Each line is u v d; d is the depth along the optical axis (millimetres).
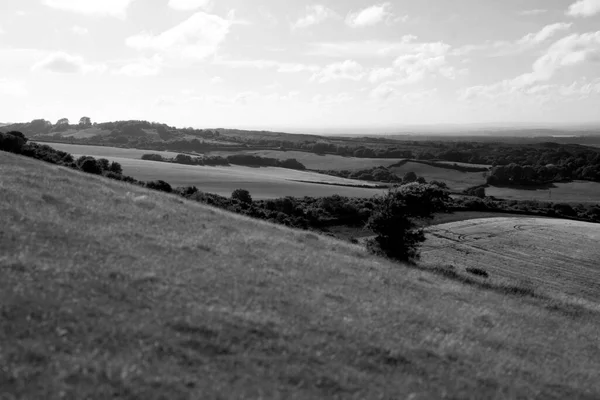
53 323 10852
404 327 16531
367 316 16781
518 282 41094
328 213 77250
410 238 39156
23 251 15227
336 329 14430
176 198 39562
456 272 37406
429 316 18719
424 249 66875
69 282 13367
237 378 10273
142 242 20172
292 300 16578
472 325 19109
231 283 17016
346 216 76938
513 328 20766
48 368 9078
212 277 17109
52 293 12367
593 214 112000
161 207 31172
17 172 30453
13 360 9094
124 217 24969
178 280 15789
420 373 12719
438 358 14102
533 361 16484
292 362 11562
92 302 12414
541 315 26219
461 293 26922
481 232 81312
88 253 16750
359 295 19812
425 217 39594
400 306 19422
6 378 8500
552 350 18609
